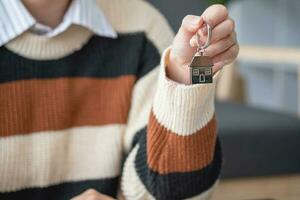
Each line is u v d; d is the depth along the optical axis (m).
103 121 0.77
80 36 0.75
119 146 0.77
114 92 0.77
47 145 0.72
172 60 0.61
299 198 1.35
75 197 0.71
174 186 0.67
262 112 1.48
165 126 0.65
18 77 0.71
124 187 0.74
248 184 1.31
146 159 0.69
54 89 0.73
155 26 0.82
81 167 0.75
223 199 1.29
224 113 1.45
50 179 0.73
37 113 0.72
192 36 0.57
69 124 0.74
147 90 0.78
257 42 2.75
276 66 2.65
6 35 0.69
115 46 0.78
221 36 0.56
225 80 1.97
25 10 0.70
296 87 2.49
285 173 1.34
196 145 0.65
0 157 0.69
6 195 0.71
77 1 0.74
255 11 2.77
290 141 1.34
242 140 1.29
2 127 0.70
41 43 0.71
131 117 0.78
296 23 2.50
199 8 1.59
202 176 0.68
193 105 0.61
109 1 0.80
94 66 0.76
